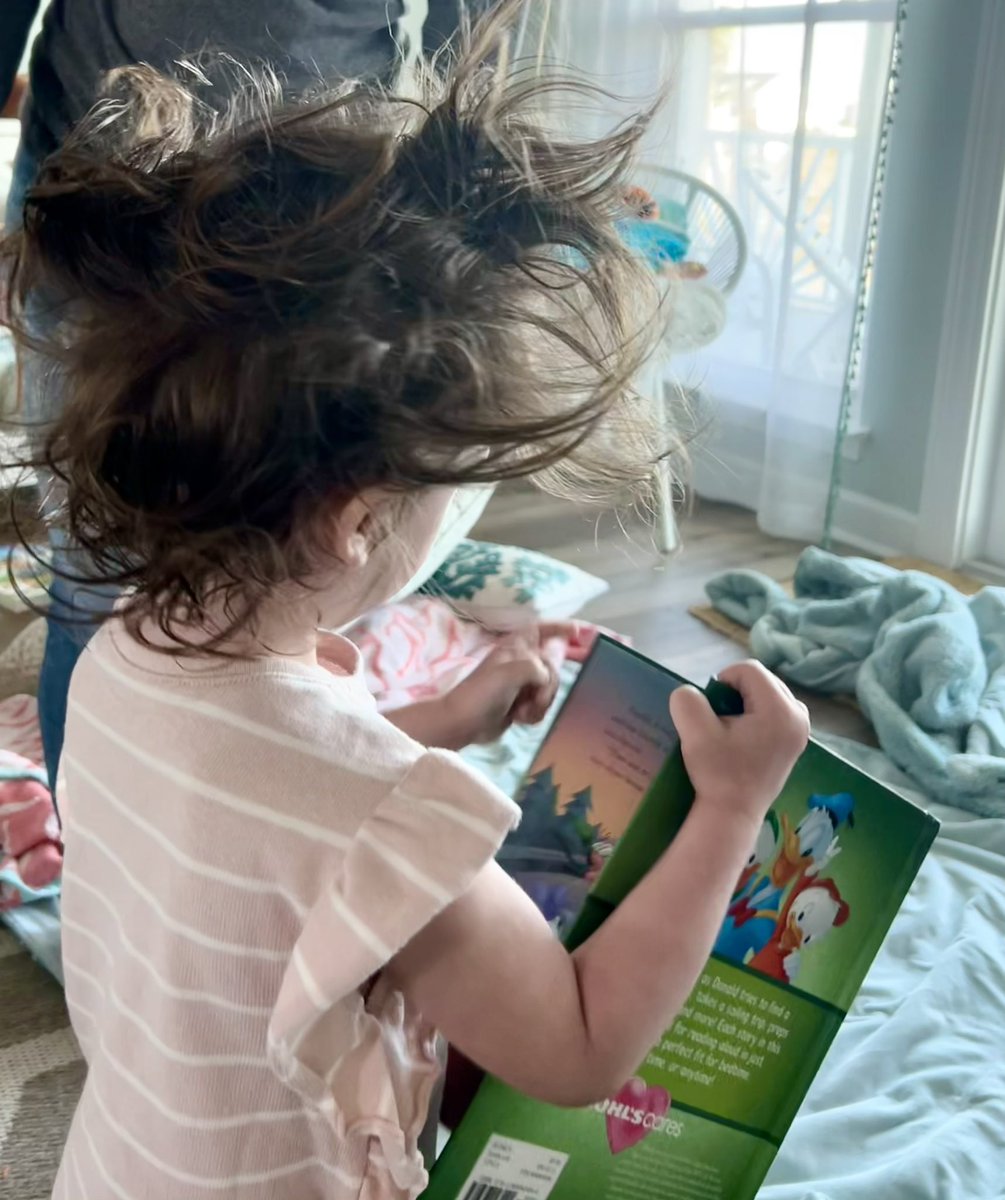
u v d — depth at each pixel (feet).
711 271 8.03
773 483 8.23
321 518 1.80
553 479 2.31
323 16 3.45
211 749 1.88
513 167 2.02
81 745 2.12
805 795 2.31
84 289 1.95
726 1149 2.43
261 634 1.96
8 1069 3.70
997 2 6.68
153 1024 1.97
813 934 2.36
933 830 2.39
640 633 6.79
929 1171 3.25
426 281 1.80
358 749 1.85
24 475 2.39
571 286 2.00
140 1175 2.05
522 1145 2.25
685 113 8.37
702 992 2.30
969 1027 3.86
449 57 2.78
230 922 1.84
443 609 6.41
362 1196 1.96
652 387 5.13
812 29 7.38
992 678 5.89
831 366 7.91
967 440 7.47
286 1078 1.81
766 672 2.22
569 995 1.93
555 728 2.39
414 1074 2.00
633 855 2.14
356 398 1.70
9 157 7.51
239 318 1.76
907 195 7.45
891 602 6.16
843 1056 3.81
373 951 1.71
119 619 2.13
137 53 3.42
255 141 2.00
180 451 1.78
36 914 4.31
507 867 2.35
